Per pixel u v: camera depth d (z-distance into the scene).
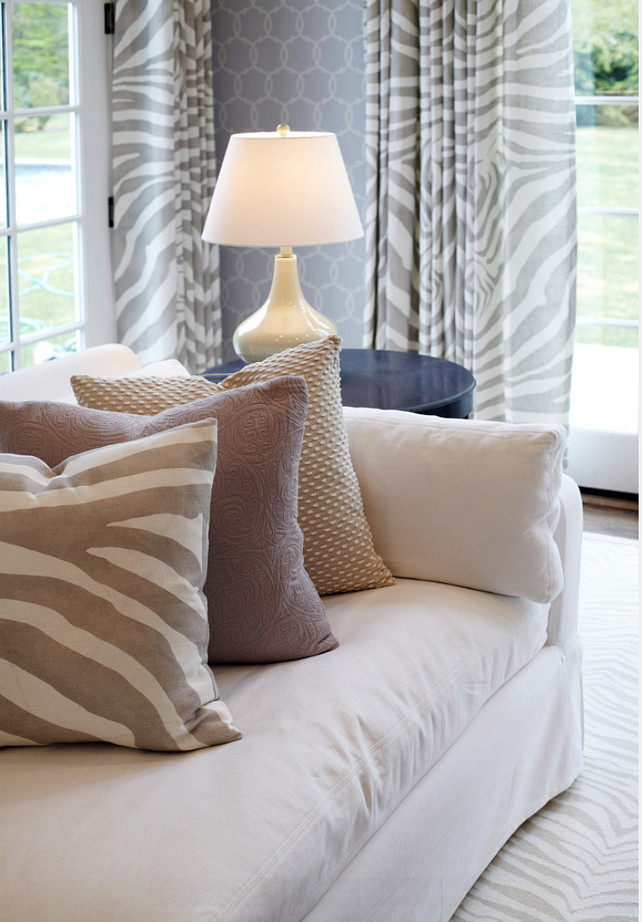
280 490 1.67
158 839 1.27
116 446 1.53
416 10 3.47
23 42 3.25
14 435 1.72
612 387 3.73
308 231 2.50
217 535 1.63
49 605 1.42
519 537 1.91
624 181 3.55
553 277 3.48
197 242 3.87
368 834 1.49
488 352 3.61
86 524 1.43
